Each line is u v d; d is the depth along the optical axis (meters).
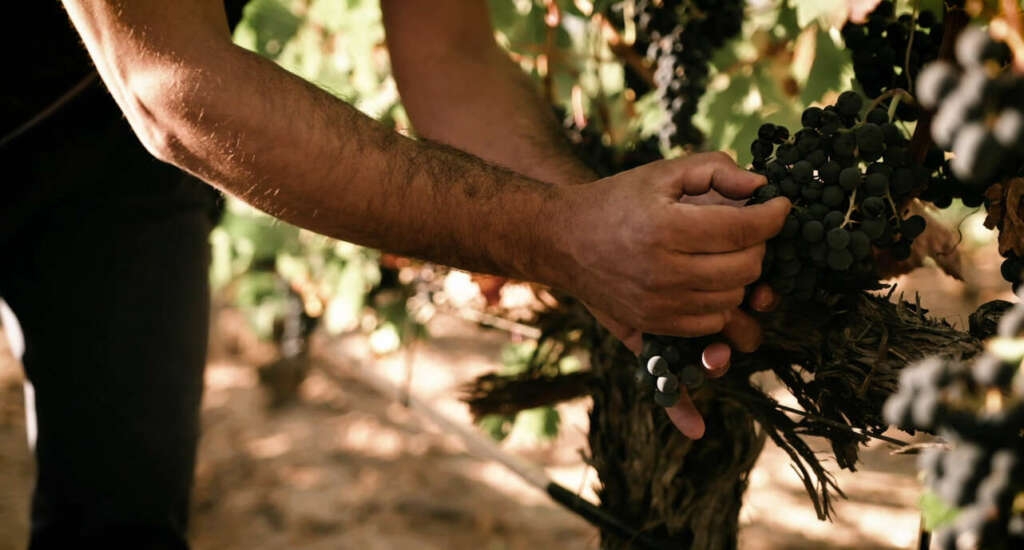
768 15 2.19
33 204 1.84
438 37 1.83
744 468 1.74
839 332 1.36
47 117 1.77
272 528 3.57
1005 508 0.90
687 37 1.91
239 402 4.60
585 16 2.39
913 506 3.41
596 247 1.25
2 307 2.04
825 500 1.48
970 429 0.92
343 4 3.01
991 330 1.28
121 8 1.22
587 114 2.27
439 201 1.30
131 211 1.96
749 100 2.22
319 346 4.21
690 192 1.26
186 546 2.06
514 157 1.73
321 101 1.30
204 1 1.27
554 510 3.63
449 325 5.46
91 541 1.97
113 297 1.97
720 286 1.22
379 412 4.45
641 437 1.77
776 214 1.19
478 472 3.94
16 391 4.55
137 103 1.27
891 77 1.44
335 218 1.31
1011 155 0.95
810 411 1.46
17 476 3.79
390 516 3.62
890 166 1.26
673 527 1.76
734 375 1.53
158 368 2.00
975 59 0.88
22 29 1.66
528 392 1.99
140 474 2.00
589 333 1.89
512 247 1.31
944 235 1.65
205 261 2.12
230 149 1.25
